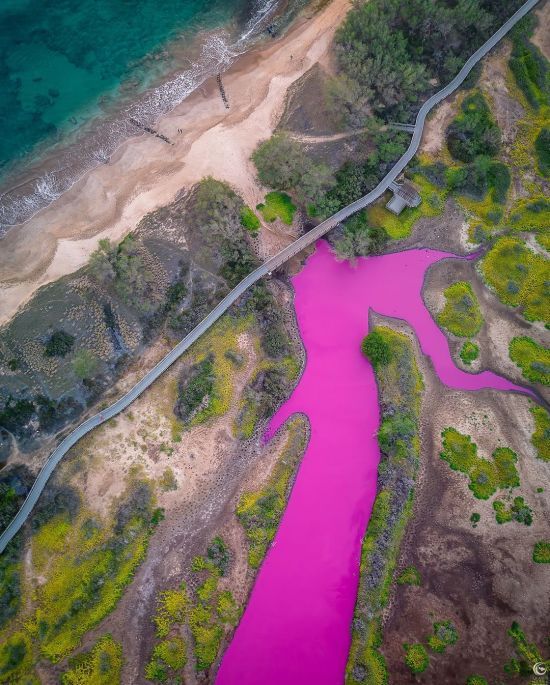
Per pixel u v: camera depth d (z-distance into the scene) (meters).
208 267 50.31
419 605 45.16
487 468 47.72
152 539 45.62
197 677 43.72
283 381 49.56
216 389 48.38
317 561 46.56
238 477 47.81
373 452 48.78
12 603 43.19
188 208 51.00
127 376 48.56
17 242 50.66
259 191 52.06
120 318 49.06
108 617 43.69
